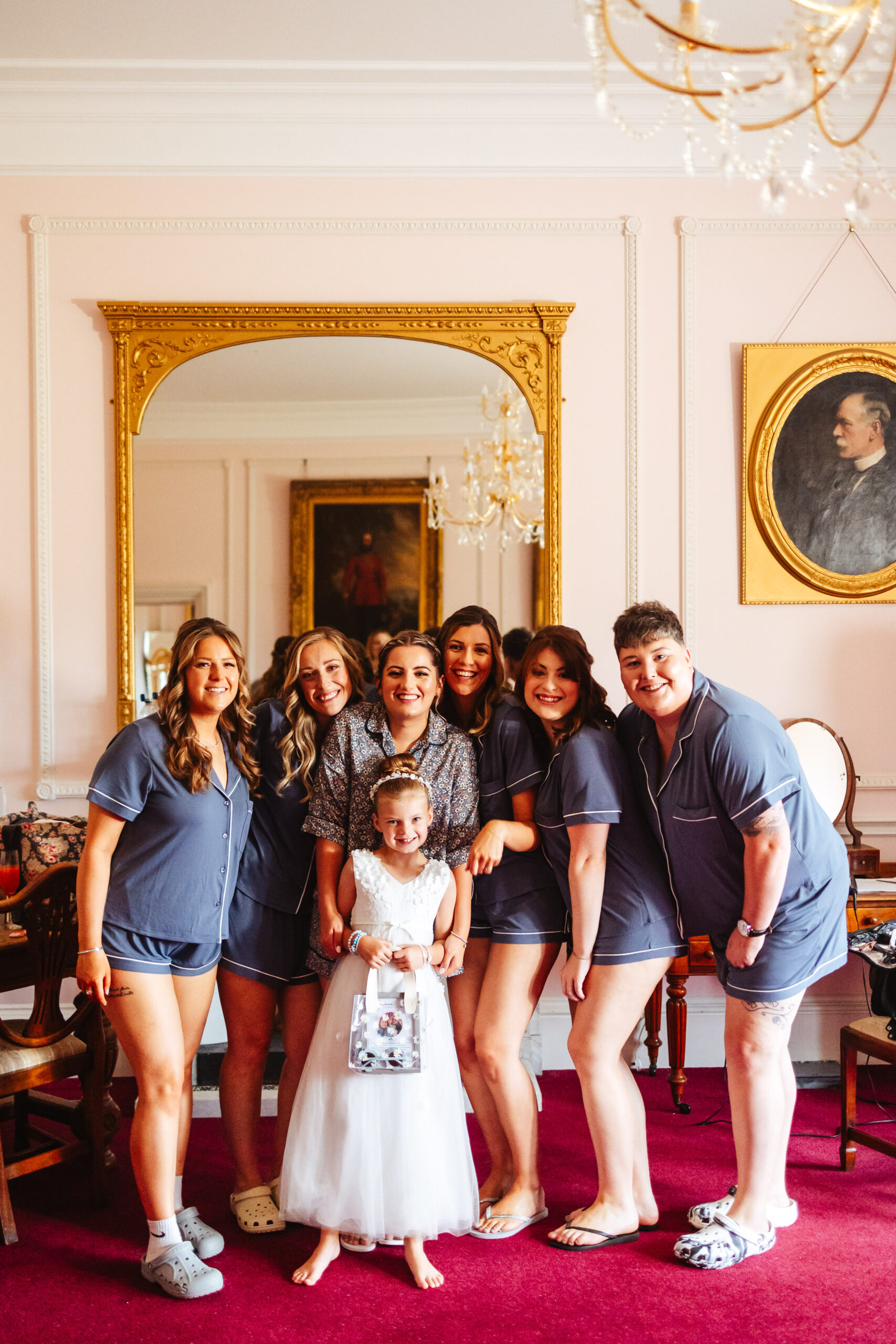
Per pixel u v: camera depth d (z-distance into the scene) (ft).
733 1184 9.30
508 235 13.01
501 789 8.79
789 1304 7.39
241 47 11.84
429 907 8.00
